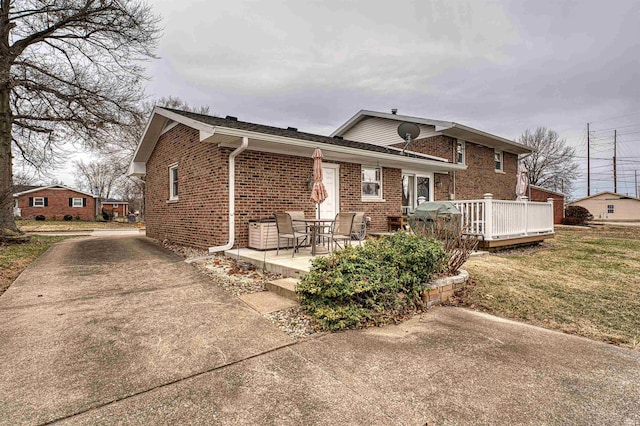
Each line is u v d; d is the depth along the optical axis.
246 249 7.84
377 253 4.66
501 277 5.84
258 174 8.30
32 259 7.70
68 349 3.04
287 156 8.84
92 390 2.37
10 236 10.30
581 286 5.50
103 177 54.22
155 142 11.95
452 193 14.60
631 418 2.11
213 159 7.96
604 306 4.62
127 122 13.33
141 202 37.00
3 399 2.25
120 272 6.23
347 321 3.65
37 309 4.15
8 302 4.43
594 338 3.58
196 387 2.43
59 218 35.81
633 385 2.54
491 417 2.11
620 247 9.84
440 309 4.46
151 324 3.67
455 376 2.63
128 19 11.61
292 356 2.96
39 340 3.23
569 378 2.63
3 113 11.09
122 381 2.50
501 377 2.62
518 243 9.20
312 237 7.05
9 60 10.55
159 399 2.28
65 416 2.08
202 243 8.55
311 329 3.59
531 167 36.03
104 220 37.25
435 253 4.73
